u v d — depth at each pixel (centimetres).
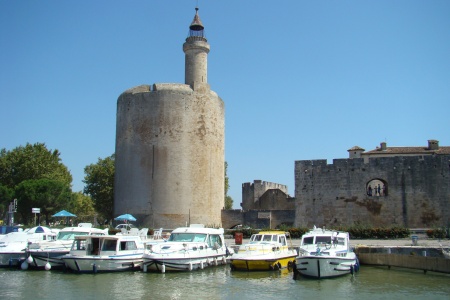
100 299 2309
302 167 5125
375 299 2291
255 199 7412
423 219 4738
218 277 2886
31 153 7706
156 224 5181
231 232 4922
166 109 5334
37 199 6662
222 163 5812
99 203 7338
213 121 5591
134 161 5353
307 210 5038
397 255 3250
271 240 3294
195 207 5284
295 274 2852
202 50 5638
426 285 2623
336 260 2823
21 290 2520
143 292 2466
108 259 3028
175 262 3020
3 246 3334
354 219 4891
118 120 5641
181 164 5281
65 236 3500
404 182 4831
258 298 2320
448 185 4725
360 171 4947
